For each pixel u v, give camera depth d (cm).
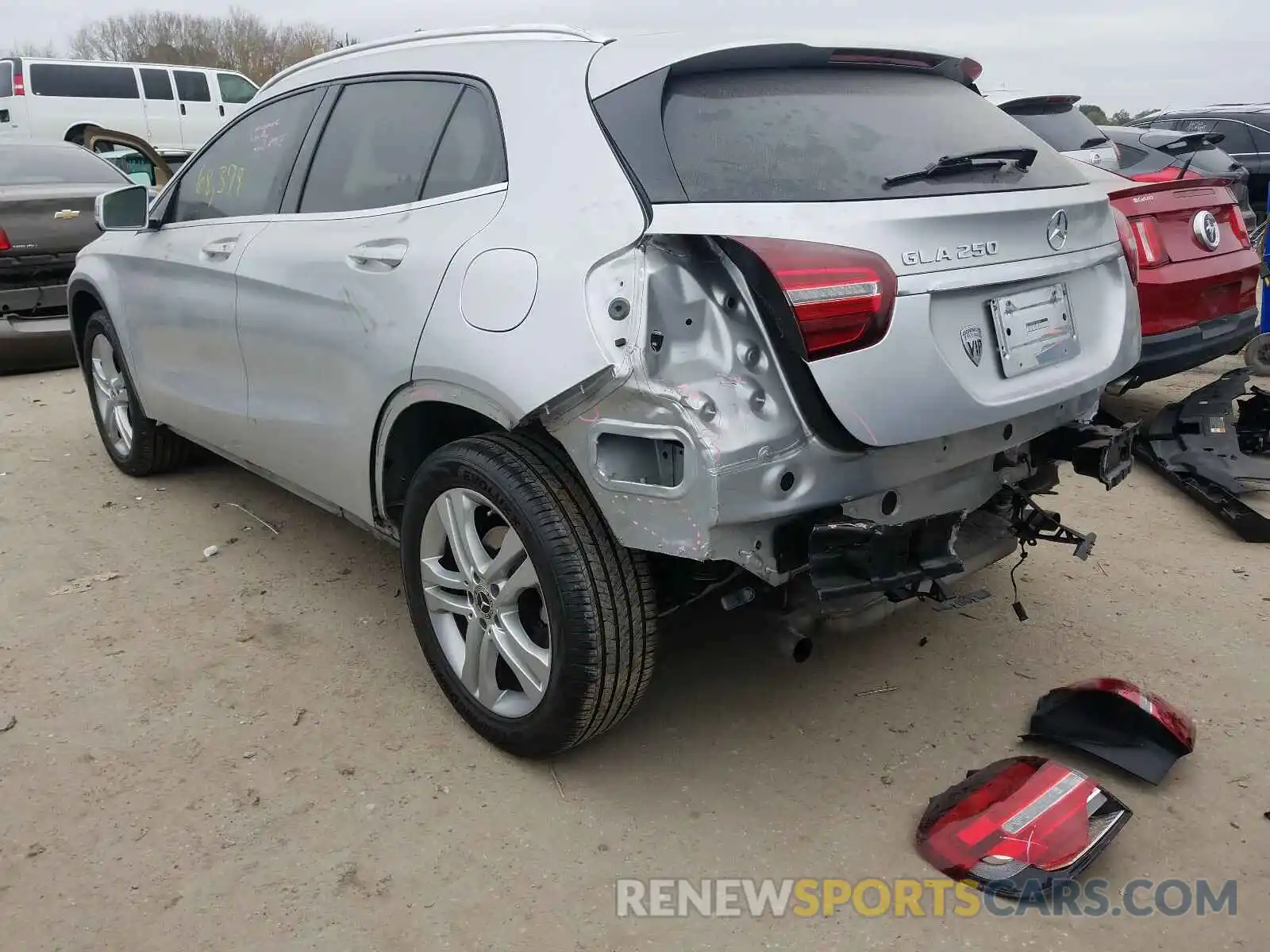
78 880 233
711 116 237
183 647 335
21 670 320
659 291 219
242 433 371
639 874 237
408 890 231
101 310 475
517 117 263
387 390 279
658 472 222
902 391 221
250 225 354
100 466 510
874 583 233
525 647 260
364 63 328
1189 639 341
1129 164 710
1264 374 679
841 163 235
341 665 324
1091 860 233
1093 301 285
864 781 270
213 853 242
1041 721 285
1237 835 249
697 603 338
